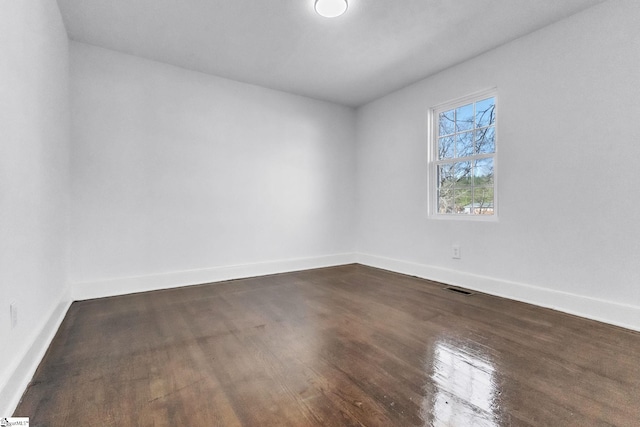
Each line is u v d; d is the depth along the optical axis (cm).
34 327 176
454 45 305
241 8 247
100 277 309
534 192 281
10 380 134
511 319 244
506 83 301
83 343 203
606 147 238
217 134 375
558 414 131
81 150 299
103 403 139
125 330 225
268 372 166
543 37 274
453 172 362
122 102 319
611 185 236
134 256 326
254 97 402
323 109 462
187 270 356
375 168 459
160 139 339
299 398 143
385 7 245
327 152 467
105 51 310
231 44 303
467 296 308
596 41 242
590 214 247
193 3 242
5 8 139
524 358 180
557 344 198
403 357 182
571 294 257
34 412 132
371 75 373
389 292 325
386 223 442
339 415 131
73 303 288
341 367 171
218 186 377
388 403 139
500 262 308
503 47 303
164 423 126
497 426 124
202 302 292
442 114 374
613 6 233
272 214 418
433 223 376
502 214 306
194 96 360
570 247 258
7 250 137
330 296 311
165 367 171
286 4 242
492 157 320
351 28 275
